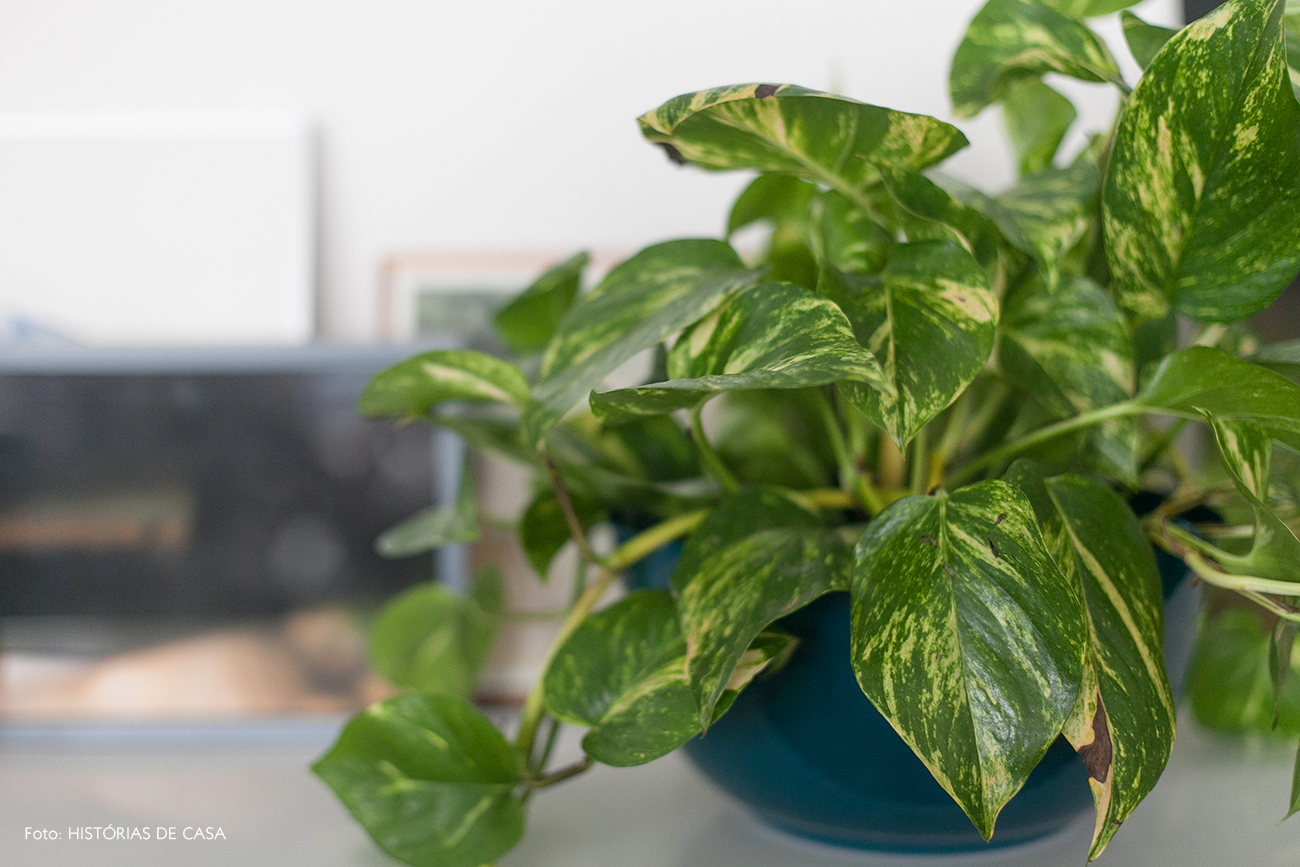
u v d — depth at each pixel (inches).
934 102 54.7
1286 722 40.1
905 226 29.3
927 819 30.9
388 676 46.2
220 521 47.3
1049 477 29.0
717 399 36.2
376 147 55.9
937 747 25.8
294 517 47.3
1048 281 27.5
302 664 47.3
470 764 32.3
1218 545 32.9
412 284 55.3
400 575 47.4
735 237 54.2
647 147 55.7
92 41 55.6
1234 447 28.4
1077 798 31.0
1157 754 26.5
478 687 53.0
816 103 27.1
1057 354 29.5
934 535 27.0
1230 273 28.0
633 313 30.4
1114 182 28.0
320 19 55.9
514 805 32.5
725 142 29.0
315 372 47.4
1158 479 36.8
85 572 47.1
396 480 47.3
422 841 31.3
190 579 47.3
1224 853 34.4
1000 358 29.9
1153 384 28.3
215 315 54.7
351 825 38.0
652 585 34.2
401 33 55.9
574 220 55.9
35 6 55.6
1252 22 26.6
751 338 27.3
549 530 36.0
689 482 35.4
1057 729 25.6
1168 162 27.7
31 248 54.7
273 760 44.8
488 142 55.9
